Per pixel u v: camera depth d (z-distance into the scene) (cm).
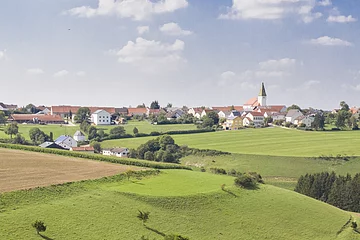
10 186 6494
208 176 9169
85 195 6550
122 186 7481
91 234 5316
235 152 15162
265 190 8281
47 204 5947
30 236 4947
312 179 10825
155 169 9306
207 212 6700
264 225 6638
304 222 7081
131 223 5834
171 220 6188
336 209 8306
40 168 8350
